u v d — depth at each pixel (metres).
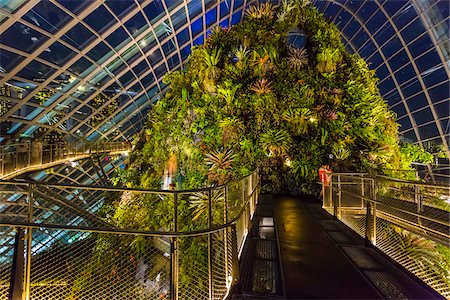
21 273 2.73
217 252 4.16
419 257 4.75
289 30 15.66
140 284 3.45
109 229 2.89
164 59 24.97
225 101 13.15
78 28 16.11
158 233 2.96
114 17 17.08
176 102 13.98
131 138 31.27
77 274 3.37
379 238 5.33
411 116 26.02
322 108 13.63
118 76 21.98
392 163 12.77
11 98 15.93
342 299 3.21
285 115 13.22
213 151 12.22
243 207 5.09
